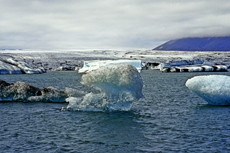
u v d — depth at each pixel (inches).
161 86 1316.4
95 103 647.1
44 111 643.5
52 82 1611.7
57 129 489.1
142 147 397.4
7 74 2517.2
